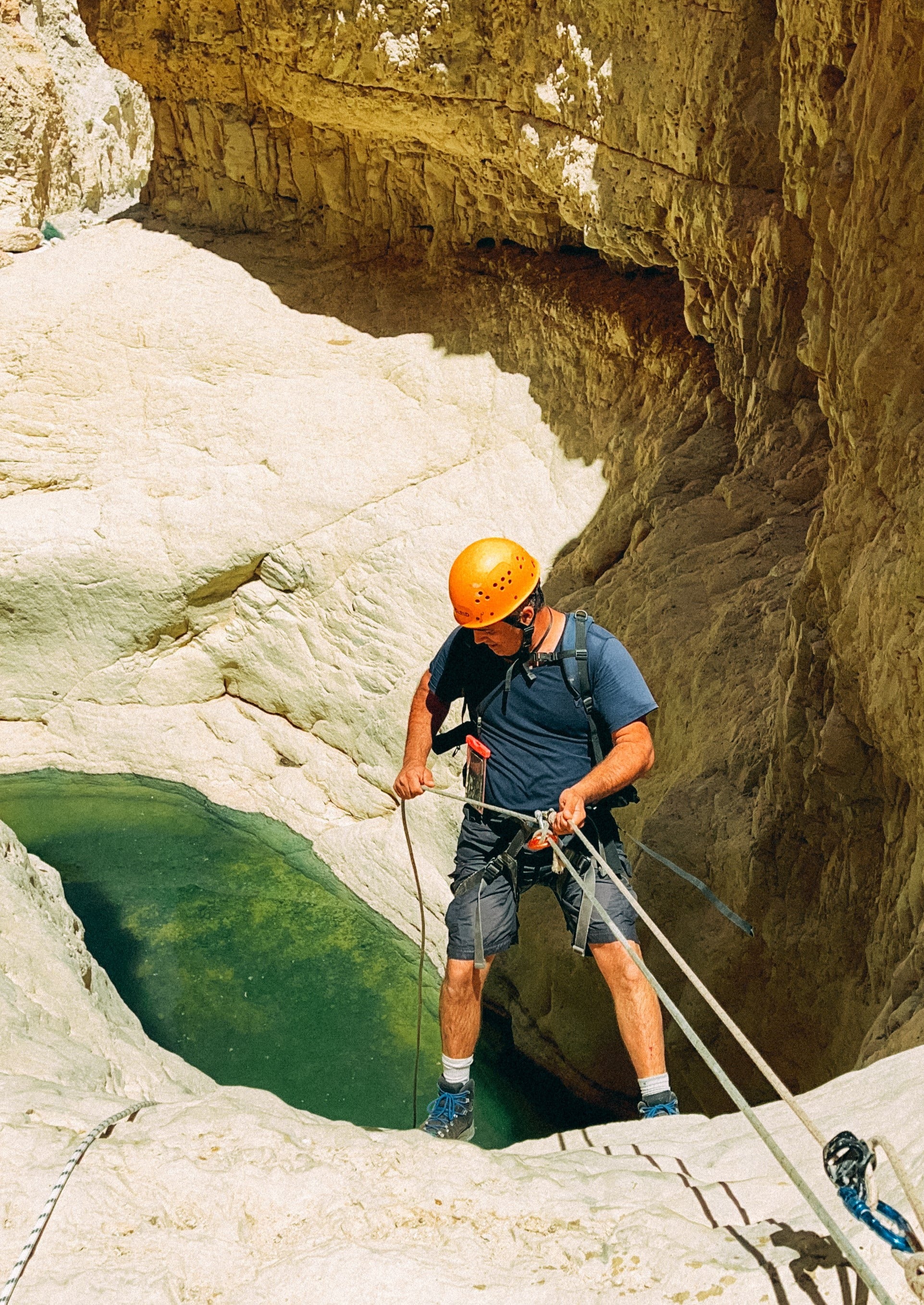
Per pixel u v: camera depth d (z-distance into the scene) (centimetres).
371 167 1396
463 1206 238
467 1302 205
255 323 1420
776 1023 667
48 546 1319
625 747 365
